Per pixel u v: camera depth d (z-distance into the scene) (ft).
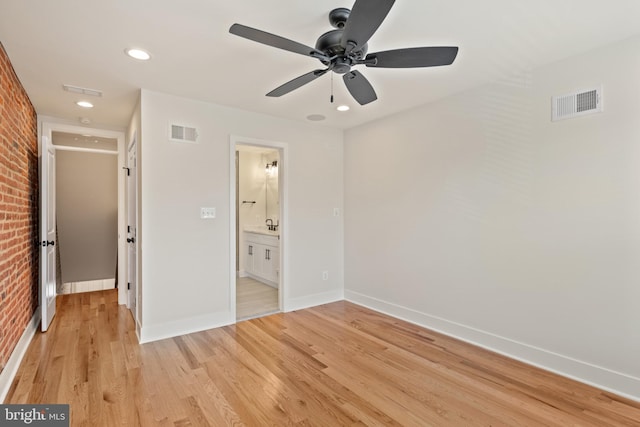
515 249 8.95
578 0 5.74
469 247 10.00
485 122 9.54
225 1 5.73
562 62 8.02
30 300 10.49
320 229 14.01
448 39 7.04
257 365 8.51
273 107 11.51
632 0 5.74
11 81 8.19
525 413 6.56
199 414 6.48
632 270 7.06
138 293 10.42
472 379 7.86
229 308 11.55
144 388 7.38
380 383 7.67
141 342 9.85
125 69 8.46
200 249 10.93
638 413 6.55
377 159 13.07
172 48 7.39
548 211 8.31
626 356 7.14
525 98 8.68
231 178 11.53
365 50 5.97
